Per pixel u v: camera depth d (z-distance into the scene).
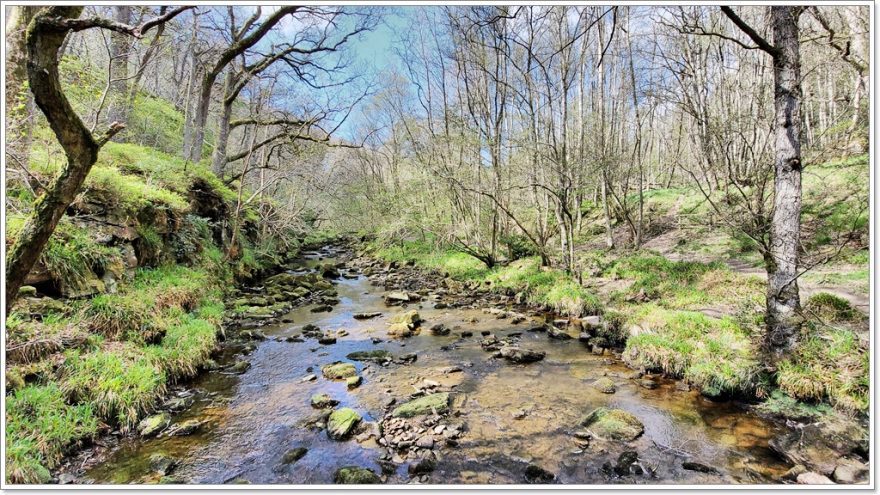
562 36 16.52
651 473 4.77
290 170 16.78
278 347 9.27
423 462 4.94
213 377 7.59
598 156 13.74
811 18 10.15
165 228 11.03
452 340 9.73
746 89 14.66
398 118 24.17
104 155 11.77
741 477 4.66
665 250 15.90
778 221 6.30
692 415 6.03
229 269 14.34
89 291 7.40
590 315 10.89
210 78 16.83
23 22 6.79
